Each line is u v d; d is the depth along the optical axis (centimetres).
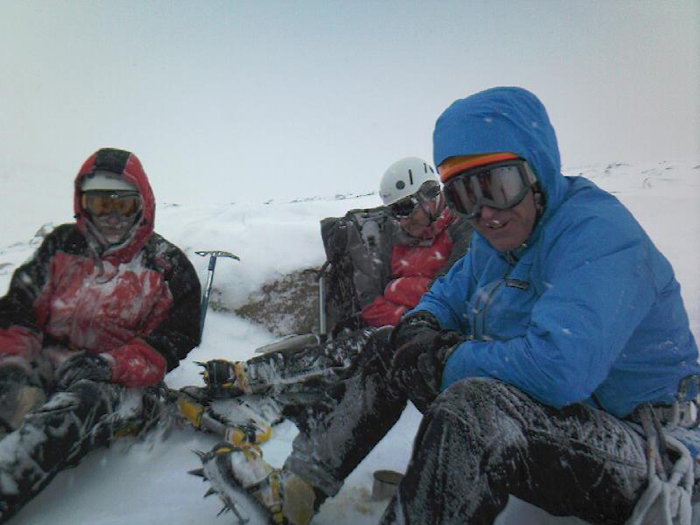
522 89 127
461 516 104
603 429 115
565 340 108
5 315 199
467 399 111
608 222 118
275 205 545
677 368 125
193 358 310
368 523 154
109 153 207
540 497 117
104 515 160
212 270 321
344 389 144
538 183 124
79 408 165
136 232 212
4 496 145
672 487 109
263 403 234
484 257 154
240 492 139
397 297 263
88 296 208
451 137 124
